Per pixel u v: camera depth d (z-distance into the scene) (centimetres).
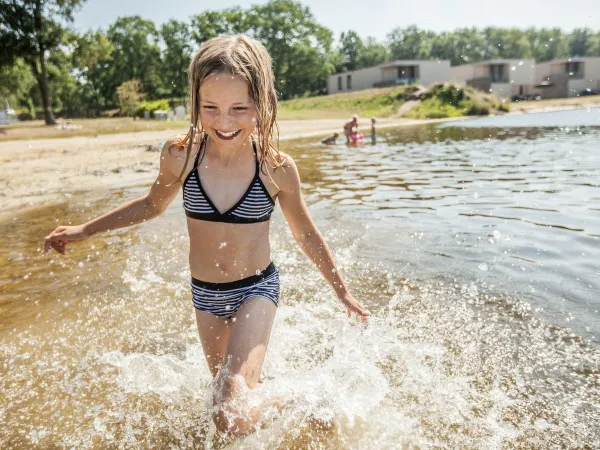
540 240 413
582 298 302
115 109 5634
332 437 191
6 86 4512
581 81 4853
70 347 271
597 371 230
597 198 550
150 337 282
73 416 211
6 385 234
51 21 3059
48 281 363
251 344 192
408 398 215
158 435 198
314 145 1401
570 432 191
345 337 271
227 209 202
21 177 830
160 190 223
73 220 536
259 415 189
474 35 8662
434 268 364
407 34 9069
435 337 267
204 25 6078
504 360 242
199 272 212
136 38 6125
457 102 3325
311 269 378
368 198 607
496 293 317
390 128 2200
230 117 189
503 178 709
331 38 6488
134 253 422
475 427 196
